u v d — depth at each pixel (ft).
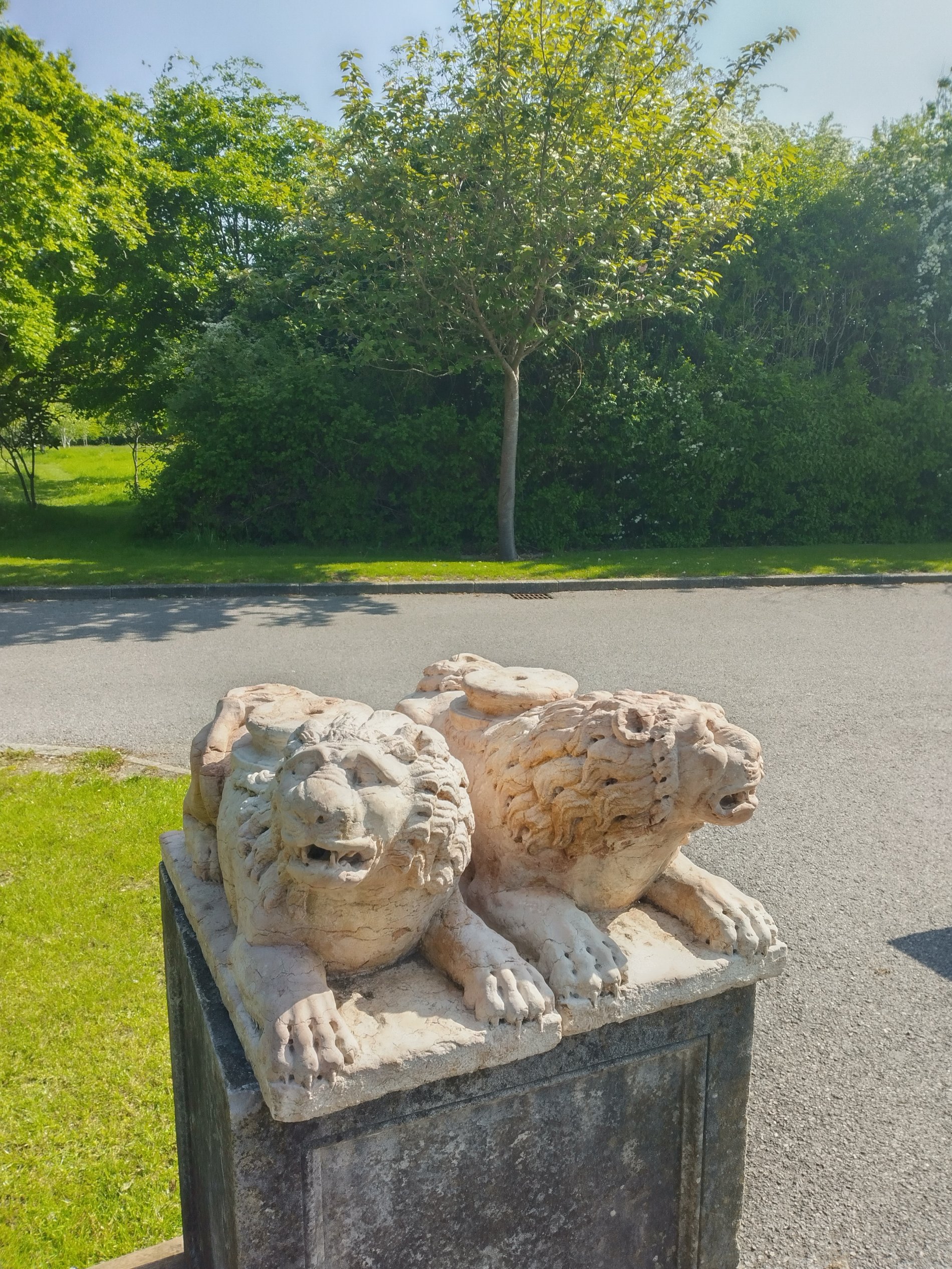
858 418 47.14
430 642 26.43
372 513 44.39
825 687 23.29
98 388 51.70
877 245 50.01
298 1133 4.86
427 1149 5.24
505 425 40.11
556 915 5.69
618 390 44.16
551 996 5.16
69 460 88.79
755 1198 8.18
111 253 48.16
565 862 5.93
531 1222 5.71
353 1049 4.65
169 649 25.17
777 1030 10.49
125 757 17.04
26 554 39.24
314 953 5.17
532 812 5.78
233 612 30.09
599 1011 5.31
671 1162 6.17
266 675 22.62
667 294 41.57
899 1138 8.90
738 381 45.80
